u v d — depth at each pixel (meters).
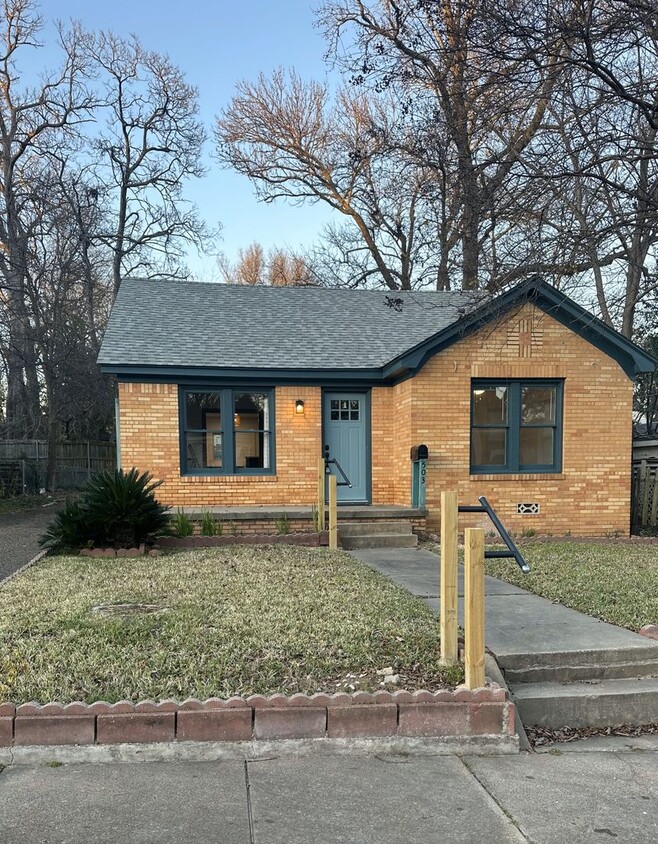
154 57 27.97
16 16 23.92
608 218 7.74
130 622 4.63
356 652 4.14
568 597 6.10
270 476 10.96
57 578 6.33
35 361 20.39
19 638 4.31
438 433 10.37
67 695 3.43
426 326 12.71
